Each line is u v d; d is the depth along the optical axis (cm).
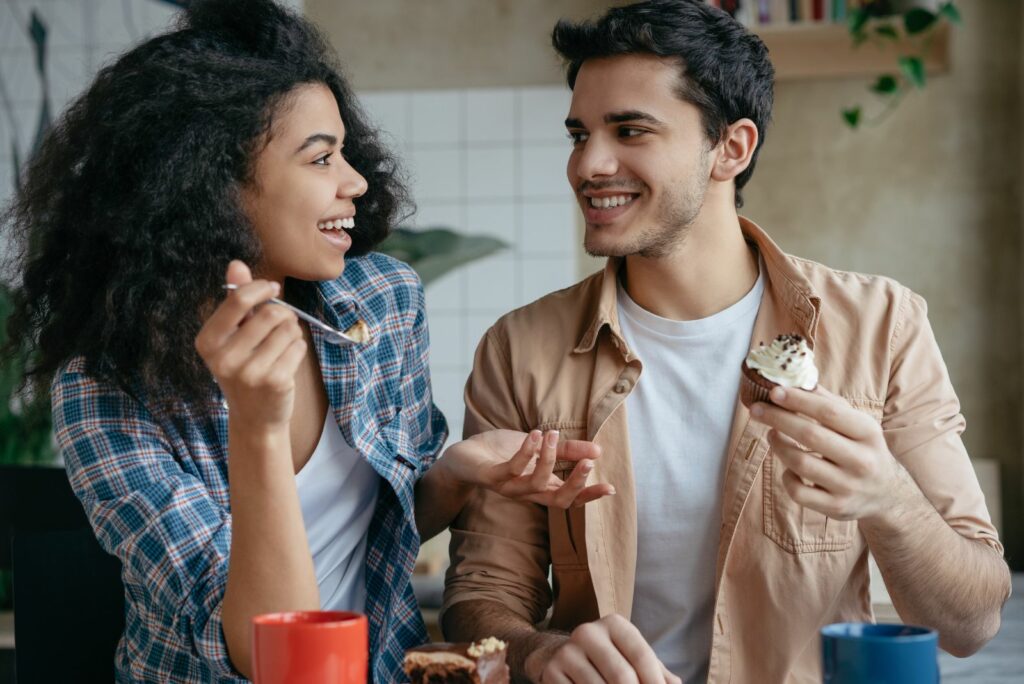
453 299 401
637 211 146
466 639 146
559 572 157
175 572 124
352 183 139
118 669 150
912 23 334
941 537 131
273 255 138
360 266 161
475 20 402
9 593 351
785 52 371
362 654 90
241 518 110
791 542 147
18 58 395
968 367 372
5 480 179
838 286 157
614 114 144
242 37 140
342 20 406
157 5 391
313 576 112
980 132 371
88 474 132
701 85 145
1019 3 367
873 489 117
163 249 131
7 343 145
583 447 136
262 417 105
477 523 158
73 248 138
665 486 153
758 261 161
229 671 120
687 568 152
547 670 117
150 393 133
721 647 147
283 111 133
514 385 162
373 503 155
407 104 402
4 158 396
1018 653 225
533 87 398
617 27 144
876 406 150
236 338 102
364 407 151
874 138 377
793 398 115
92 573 157
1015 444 368
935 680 85
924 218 375
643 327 158
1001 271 371
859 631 91
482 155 399
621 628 115
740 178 160
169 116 132
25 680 147
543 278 398
